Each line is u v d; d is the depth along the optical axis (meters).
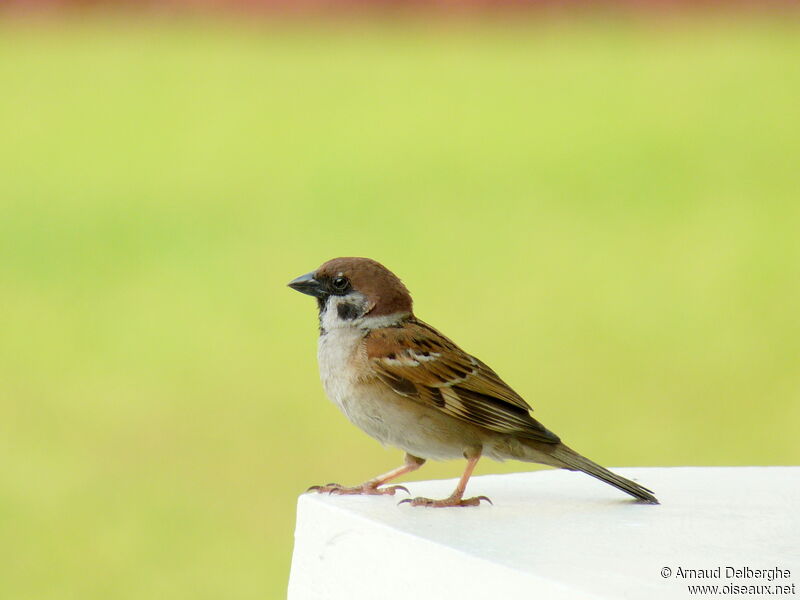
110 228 19.14
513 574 3.26
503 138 23.80
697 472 4.95
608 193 20.69
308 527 4.17
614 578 3.18
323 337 4.79
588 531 3.75
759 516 4.02
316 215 19.72
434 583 3.54
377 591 3.79
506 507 4.19
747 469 5.02
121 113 26.23
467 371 4.59
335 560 4.00
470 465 4.54
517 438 4.54
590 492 4.52
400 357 4.59
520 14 36.06
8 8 35.25
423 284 16.72
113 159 23.06
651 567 3.30
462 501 4.22
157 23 35.75
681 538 3.67
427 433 4.61
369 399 4.64
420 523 3.82
